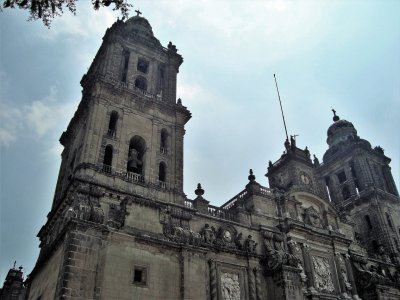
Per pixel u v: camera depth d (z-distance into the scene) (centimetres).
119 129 4403
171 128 4834
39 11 1714
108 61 4912
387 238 6375
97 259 3369
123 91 4656
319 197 5534
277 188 5381
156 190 4209
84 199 3666
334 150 8006
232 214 4662
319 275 4800
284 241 4756
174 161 4578
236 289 4056
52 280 3584
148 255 3694
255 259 4356
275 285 4234
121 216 3716
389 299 5138
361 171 7244
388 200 6956
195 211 4269
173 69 5509
